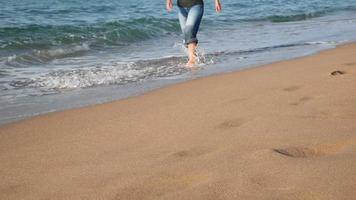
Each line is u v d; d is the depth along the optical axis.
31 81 5.67
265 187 2.09
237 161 2.43
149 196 2.11
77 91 5.11
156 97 4.47
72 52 8.16
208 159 2.50
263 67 5.88
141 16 14.38
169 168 2.42
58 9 16.75
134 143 2.95
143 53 8.05
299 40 9.22
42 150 2.91
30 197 2.19
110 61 7.16
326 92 3.95
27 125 3.57
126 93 4.90
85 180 2.35
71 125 3.53
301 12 16.22
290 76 4.95
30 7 17.34
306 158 2.41
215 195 2.05
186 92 4.61
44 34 9.82
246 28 11.95
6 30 10.11
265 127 3.03
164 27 11.38
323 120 3.10
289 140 2.74
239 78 5.18
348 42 8.59
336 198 1.94
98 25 11.09
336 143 2.64
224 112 3.57
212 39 9.73
